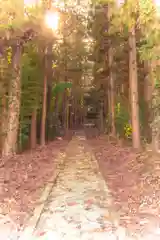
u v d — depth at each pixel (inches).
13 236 174.4
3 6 306.2
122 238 168.9
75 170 403.5
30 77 617.0
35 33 402.3
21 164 389.4
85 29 901.2
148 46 312.7
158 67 371.2
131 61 502.9
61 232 182.1
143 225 185.3
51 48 716.0
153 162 341.7
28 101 612.4
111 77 794.8
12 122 440.8
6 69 447.5
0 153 448.5
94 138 1066.1
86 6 737.6
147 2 299.9
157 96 396.2
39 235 177.2
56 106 1029.8
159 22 301.0
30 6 342.6
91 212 218.7
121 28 456.8
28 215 209.6
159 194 238.7
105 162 454.6
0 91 457.1
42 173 358.6
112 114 808.3
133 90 504.1
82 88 1612.9
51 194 271.6
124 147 565.3
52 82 866.8
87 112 2471.7
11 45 430.0
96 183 316.8
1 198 242.1
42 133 736.3
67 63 1077.8
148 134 550.6
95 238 171.9
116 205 231.8
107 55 826.2
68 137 1125.1
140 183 281.6
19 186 284.5
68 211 221.6
